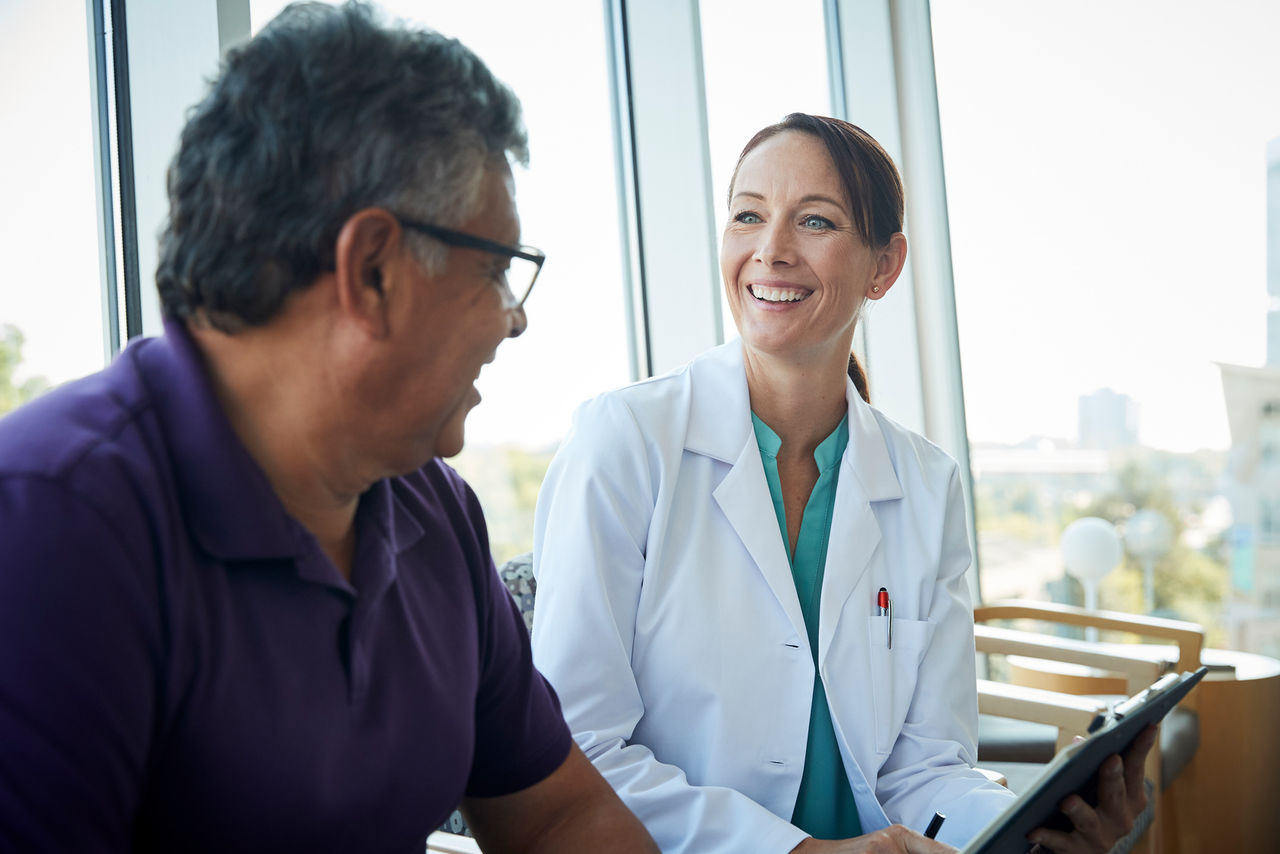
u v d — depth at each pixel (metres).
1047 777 0.81
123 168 1.28
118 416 0.58
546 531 1.30
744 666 1.23
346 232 0.58
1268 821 2.26
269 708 0.60
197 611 0.57
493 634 0.84
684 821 1.12
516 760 0.86
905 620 1.33
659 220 2.13
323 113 0.58
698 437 1.31
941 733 1.33
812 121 1.31
